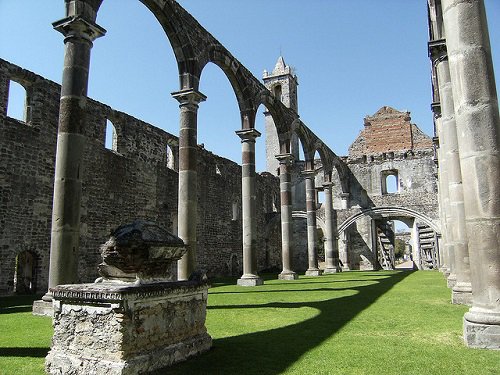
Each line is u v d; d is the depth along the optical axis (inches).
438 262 1210.6
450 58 246.5
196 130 503.8
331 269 1058.7
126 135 767.1
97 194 687.7
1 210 534.9
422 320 294.4
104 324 169.6
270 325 292.0
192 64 512.7
